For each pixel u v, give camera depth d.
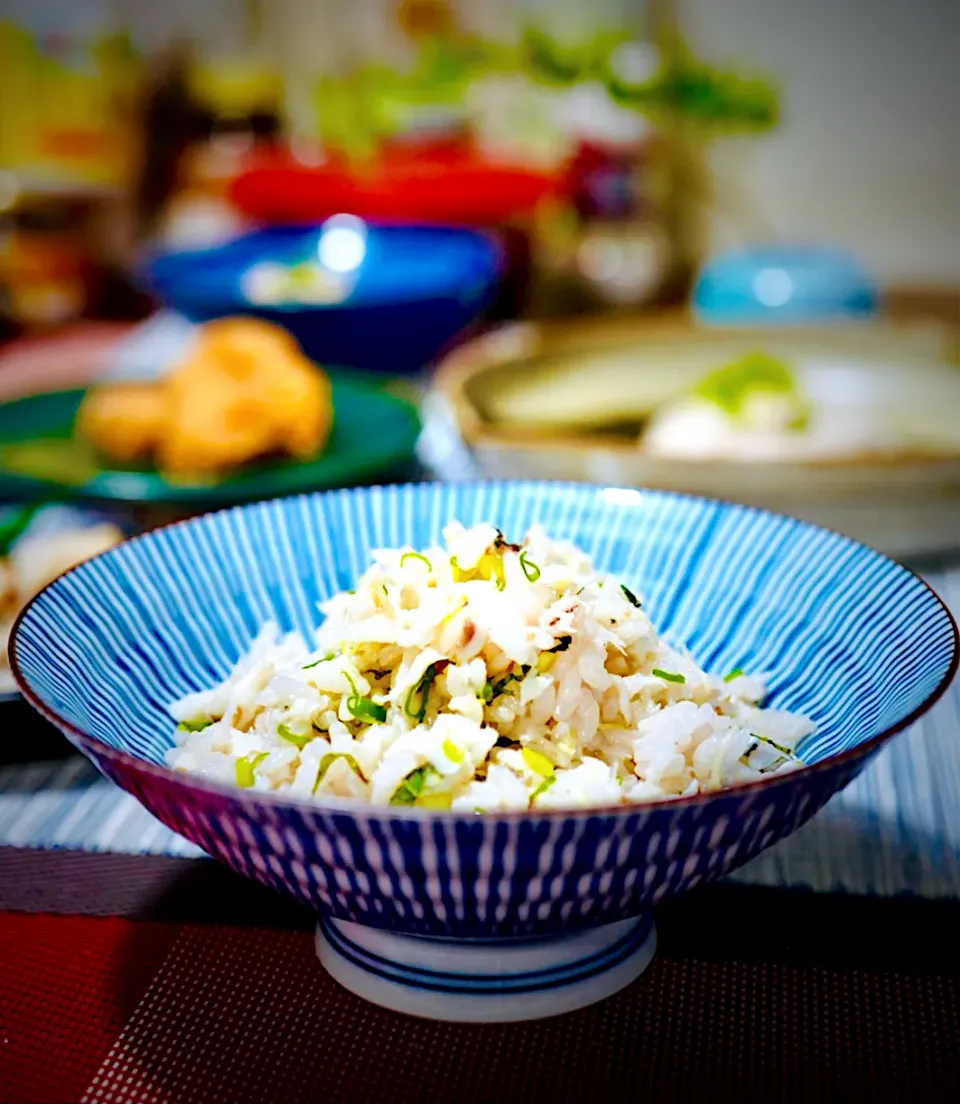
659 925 0.30
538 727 0.29
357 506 0.35
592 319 0.59
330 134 0.82
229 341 0.49
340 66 0.86
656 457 0.41
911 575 0.30
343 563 0.35
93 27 0.82
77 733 0.26
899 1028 0.28
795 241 0.88
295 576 0.34
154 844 0.32
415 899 0.26
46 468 0.47
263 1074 0.27
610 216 0.75
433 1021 0.28
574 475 0.42
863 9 0.81
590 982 0.28
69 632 0.30
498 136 0.84
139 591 0.32
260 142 0.85
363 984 0.28
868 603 0.31
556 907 0.26
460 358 0.53
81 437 0.51
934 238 0.86
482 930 0.26
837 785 0.26
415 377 0.61
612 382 0.55
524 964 0.28
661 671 0.30
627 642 0.30
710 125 0.83
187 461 0.47
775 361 0.52
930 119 0.83
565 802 0.27
